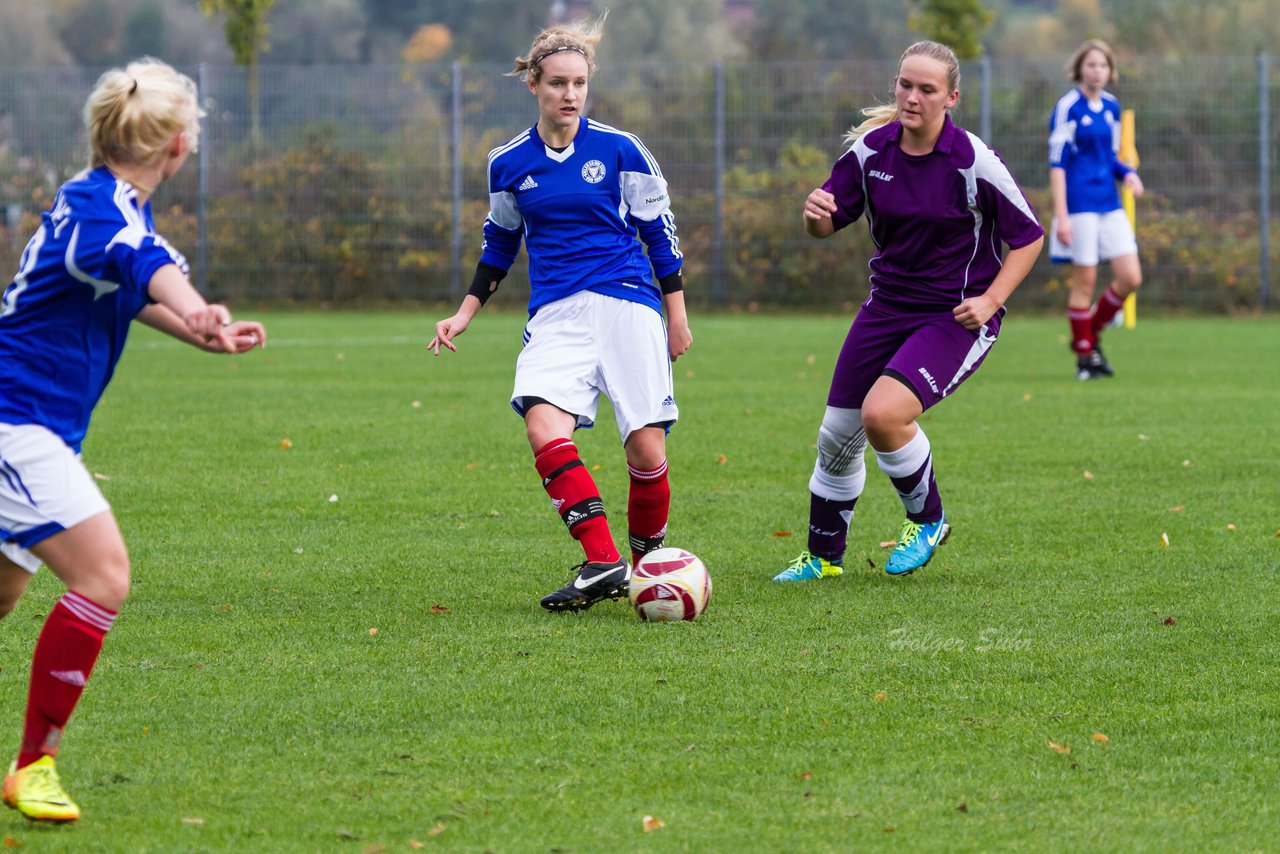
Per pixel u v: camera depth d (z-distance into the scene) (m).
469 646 12.56
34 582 14.84
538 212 14.42
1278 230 60.25
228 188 64.44
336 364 39.81
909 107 14.37
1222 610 13.85
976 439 25.42
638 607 13.54
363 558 16.17
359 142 64.31
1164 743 10.12
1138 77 60.41
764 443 25.02
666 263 14.77
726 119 62.88
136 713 10.68
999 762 9.73
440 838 8.43
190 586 14.78
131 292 8.75
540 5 136.12
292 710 10.77
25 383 8.77
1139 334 50.94
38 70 64.19
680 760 9.75
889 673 11.76
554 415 14.25
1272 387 33.69
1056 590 14.72
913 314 15.06
